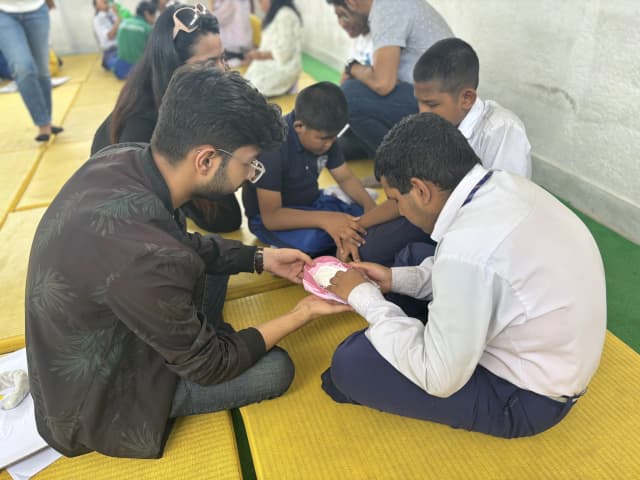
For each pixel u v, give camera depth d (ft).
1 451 3.95
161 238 3.22
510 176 3.47
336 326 5.49
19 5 9.93
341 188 7.27
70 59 19.21
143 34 15.33
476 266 3.10
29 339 3.46
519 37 8.29
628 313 5.66
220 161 3.41
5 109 13.00
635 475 3.77
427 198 3.49
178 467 3.97
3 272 6.51
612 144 7.04
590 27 6.96
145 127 5.82
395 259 5.67
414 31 8.05
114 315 3.37
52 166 9.69
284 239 6.37
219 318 5.17
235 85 3.30
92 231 3.14
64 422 3.62
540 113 8.23
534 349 3.37
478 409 3.74
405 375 3.66
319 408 4.46
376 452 4.04
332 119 5.64
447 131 3.47
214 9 16.12
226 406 4.34
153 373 3.83
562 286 3.16
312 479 3.84
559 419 3.75
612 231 7.22
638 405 4.38
